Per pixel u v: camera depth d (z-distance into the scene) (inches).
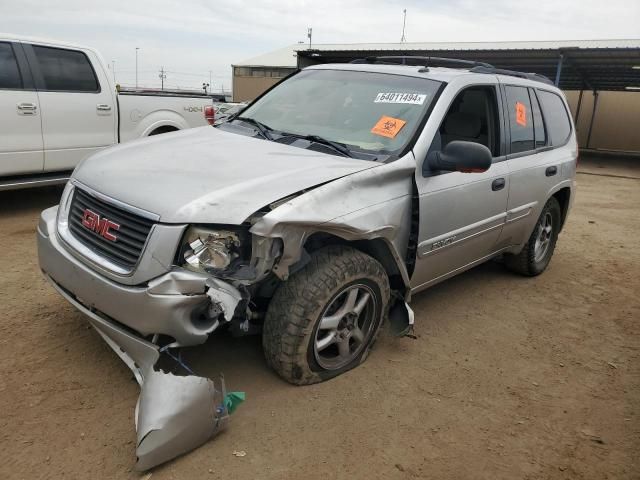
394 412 125.0
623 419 132.0
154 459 98.3
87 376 127.1
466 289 207.0
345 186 122.4
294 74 190.4
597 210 403.2
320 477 103.3
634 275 243.0
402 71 167.0
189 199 109.0
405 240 140.0
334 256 124.0
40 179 266.5
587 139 1081.4
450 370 146.2
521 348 163.5
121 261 112.3
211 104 344.8
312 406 123.2
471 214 161.5
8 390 120.0
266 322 122.6
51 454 102.7
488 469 110.3
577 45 972.6
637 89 1019.3
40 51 262.1
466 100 164.9
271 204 110.0
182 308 104.9
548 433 124.0
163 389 100.8
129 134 301.3
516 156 184.1
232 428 113.7
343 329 132.5
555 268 244.5
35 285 177.5
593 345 169.9
